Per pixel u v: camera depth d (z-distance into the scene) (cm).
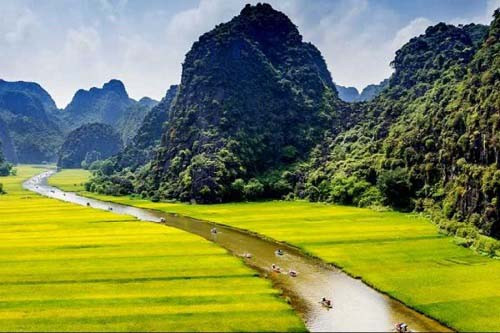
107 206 19312
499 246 9719
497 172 11312
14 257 9175
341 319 6353
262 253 10088
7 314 6197
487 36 17250
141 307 6462
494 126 12169
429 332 5975
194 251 9794
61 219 14200
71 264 8662
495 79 13512
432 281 7850
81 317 6094
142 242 10662
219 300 6794
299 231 12281
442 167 14788
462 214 12438
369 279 8031
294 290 7581
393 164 16950
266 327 5862
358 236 11456
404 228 12488
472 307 6675
